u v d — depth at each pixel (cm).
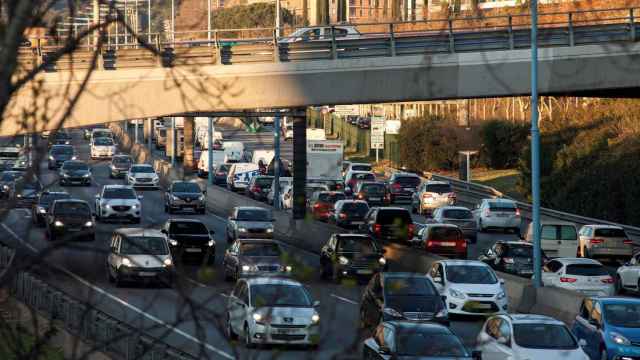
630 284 7194
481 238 10581
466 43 7631
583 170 12775
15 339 1535
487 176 17812
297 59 7694
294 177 9831
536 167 6159
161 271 3512
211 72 7506
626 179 11600
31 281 4631
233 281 6962
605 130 12900
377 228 9075
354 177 15162
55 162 15488
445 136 18912
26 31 1337
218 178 16700
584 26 7600
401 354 3403
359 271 7069
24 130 1441
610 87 7619
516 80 7606
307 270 1455
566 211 12812
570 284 6488
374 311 5025
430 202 12694
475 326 5541
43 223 10156
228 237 9812
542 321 4012
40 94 1567
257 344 1623
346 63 7681
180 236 7775
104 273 6919
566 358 3838
